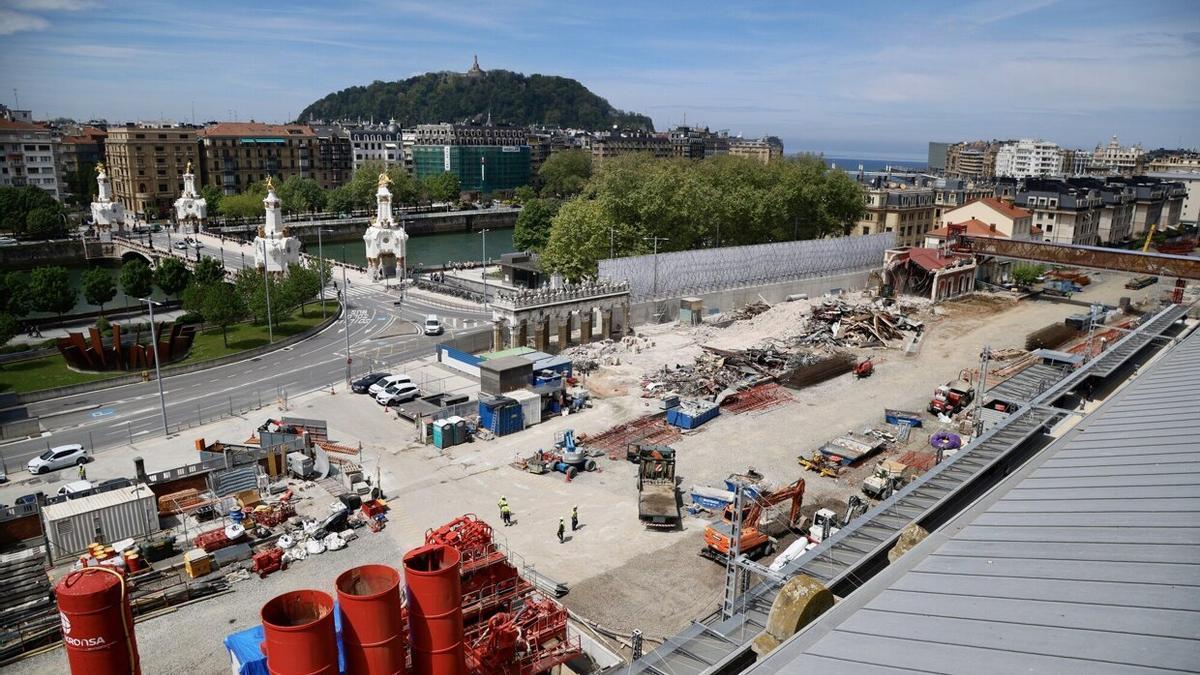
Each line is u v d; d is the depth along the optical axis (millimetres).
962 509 41625
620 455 65125
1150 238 185750
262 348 96812
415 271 157875
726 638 29781
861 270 144375
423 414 70500
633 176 138875
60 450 61406
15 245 177375
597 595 44719
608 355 93438
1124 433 34219
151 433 69062
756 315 114312
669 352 95625
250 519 51938
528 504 56062
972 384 83438
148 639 40344
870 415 75375
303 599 25359
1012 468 49219
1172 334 90938
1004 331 109188
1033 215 172000
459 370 89062
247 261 165250
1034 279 136000
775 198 144875
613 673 28938
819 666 19844
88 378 85375
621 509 55500
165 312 123062
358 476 58844
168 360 92312
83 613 24719
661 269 113188
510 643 34625
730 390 78938
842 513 54938
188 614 42531
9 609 41250
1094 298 134125
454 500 56469
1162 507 25422
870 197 171625
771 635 26922
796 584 26891
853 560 34312
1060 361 85812
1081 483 29297
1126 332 101938
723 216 139000
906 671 18578
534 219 167250
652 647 39969
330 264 147375
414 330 109812
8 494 56625
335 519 51500
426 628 27000
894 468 59438
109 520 48438
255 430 70000
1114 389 71375
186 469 55812
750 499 47250
